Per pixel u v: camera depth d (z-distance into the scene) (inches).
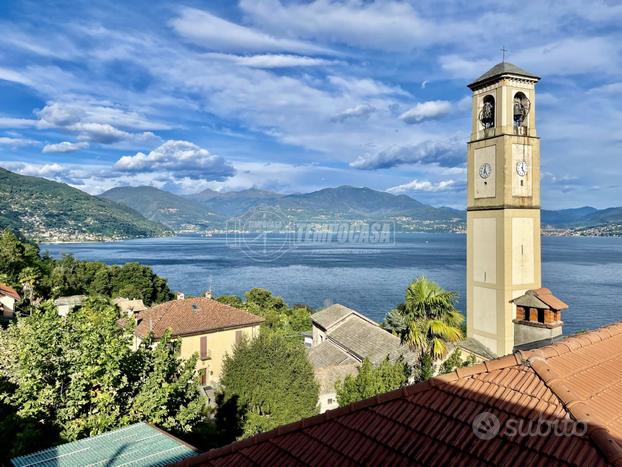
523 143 1387.8
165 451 591.8
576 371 324.5
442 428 296.7
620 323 427.8
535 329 644.1
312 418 354.6
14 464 568.1
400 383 848.3
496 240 1400.1
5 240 4153.5
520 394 299.4
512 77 1369.3
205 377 1736.0
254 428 1043.9
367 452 300.5
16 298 2977.4
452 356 903.7
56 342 787.4
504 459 255.8
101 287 4153.5
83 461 568.7
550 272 7126.0
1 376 996.6
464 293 4948.3
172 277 7101.4
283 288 5841.5
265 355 1101.7
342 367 1596.9
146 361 885.2
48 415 749.3
